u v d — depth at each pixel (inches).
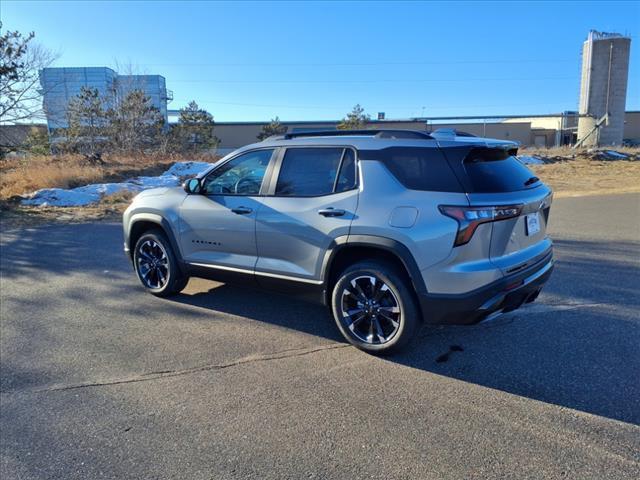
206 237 188.5
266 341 166.9
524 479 96.2
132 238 221.5
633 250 281.6
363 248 149.5
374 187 147.1
